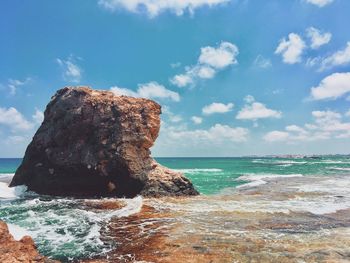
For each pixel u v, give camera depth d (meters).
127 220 16.80
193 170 64.25
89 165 26.19
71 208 20.25
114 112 27.19
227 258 10.97
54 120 28.69
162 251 11.80
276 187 30.64
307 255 11.17
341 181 35.56
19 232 14.45
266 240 12.90
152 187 25.67
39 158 29.14
